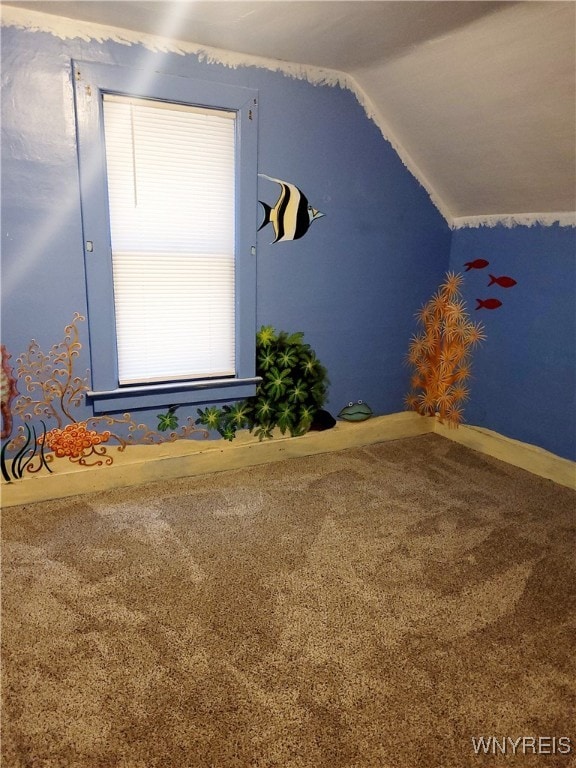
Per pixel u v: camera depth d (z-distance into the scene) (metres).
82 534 1.89
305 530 1.96
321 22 1.78
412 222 2.72
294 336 2.55
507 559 1.81
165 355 2.28
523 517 2.09
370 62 2.14
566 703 1.26
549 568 1.76
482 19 1.64
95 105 1.91
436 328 2.93
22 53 1.80
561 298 2.34
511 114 1.97
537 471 2.49
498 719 1.21
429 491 2.30
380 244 2.66
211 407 2.42
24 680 1.27
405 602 1.58
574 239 2.26
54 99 1.87
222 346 2.39
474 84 1.95
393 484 2.36
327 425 2.71
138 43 1.93
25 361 2.03
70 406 2.14
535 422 2.51
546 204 2.32
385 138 2.52
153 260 2.16
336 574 1.71
